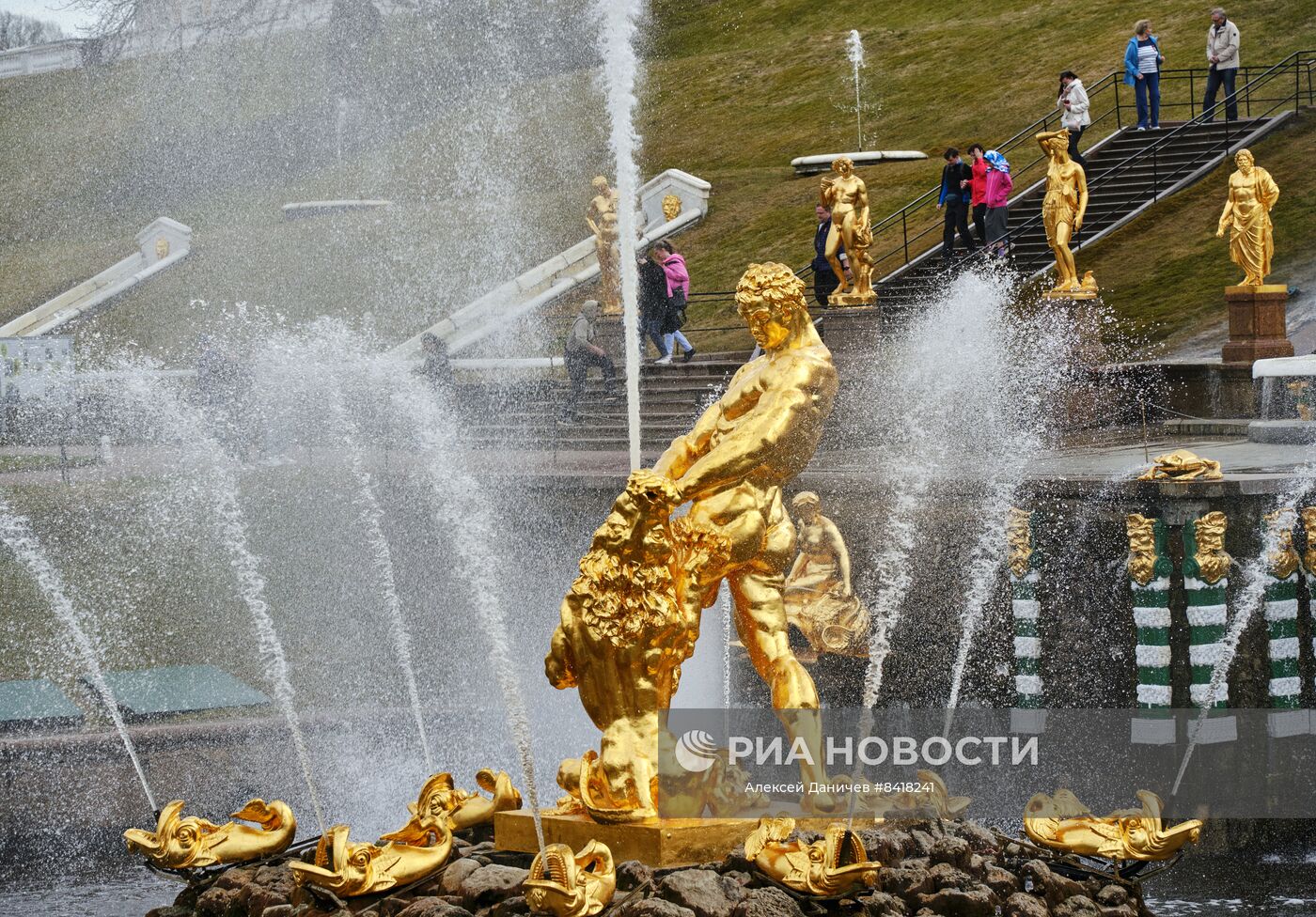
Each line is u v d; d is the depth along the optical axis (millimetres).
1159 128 100688
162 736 34219
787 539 16469
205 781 34469
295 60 167500
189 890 16844
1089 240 90250
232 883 16297
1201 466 37688
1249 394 63750
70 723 36312
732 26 167625
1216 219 89562
